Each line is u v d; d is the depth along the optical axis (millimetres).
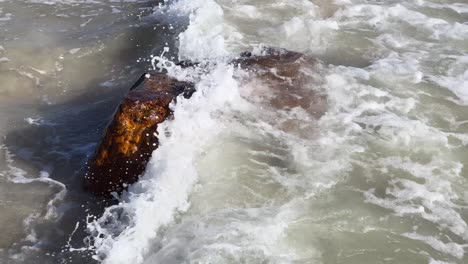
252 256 5172
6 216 6070
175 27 9680
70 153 7051
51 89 8320
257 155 6418
